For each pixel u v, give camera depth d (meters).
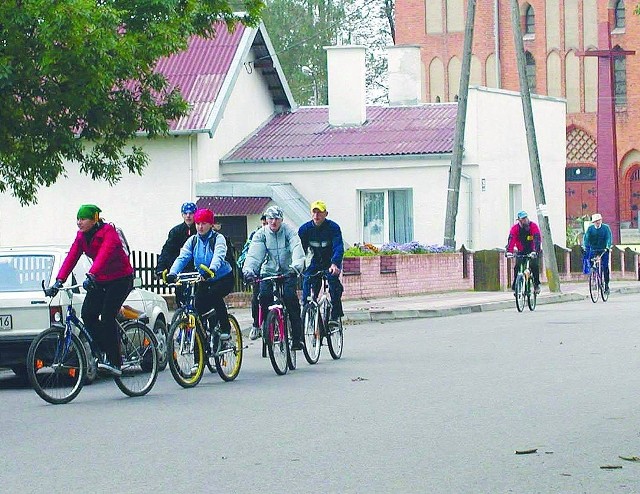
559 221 46.91
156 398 15.01
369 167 39.66
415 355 19.41
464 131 37.09
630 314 28.19
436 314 29.12
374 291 33.34
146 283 28.98
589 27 85.75
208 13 23.97
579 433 11.85
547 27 86.50
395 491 9.40
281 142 40.97
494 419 12.73
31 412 14.00
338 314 18.98
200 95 36.91
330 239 18.80
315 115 43.16
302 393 15.05
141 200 36.69
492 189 41.34
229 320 16.67
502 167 42.12
